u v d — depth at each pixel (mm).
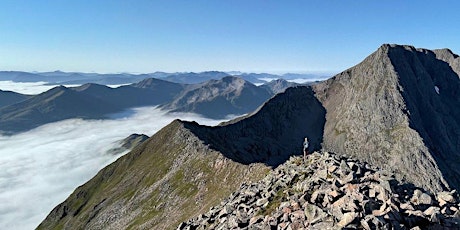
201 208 75938
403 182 26172
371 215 19438
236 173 91125
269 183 32812
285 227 21812
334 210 20828
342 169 27750
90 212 146625
